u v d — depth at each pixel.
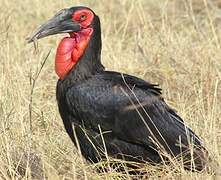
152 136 16.62
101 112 16.61
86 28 17.00
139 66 22.72
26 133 18.05
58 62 16.95
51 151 17.64
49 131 18.64
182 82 21.41
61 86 16.95
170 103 20.22
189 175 16.12
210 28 25.34
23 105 19.59
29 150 17.09
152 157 16.83
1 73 20.59
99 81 16.78
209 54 22.20
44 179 16.39
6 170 16.70
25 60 22.95
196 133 18.09
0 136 17.61
